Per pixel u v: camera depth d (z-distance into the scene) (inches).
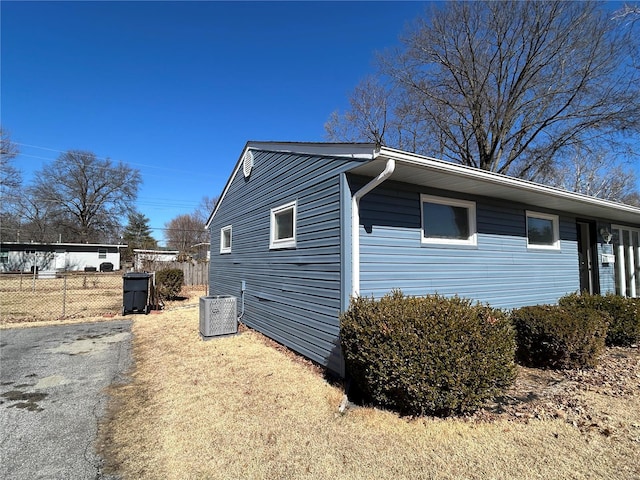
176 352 209.3
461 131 675.4
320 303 179.0
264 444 103.2
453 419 115.4
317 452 98.5
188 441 105.4
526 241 257.0
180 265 711.1
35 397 142.3
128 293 352.8
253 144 286.5
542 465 90.0
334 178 171.8
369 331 121.5
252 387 149.6
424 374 113.1
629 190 900.6
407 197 189.2
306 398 136.9
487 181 185.8
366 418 118.2
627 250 377.1
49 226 1429.6
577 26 526.3
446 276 203.5
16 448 102.8
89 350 218.7
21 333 271.9
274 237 243.1
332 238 170.6
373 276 172.2
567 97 568.4
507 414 119.1
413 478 86.3
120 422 119.1
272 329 238.8
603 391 137.3
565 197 234.2
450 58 625.9
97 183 1469.0
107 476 89.0
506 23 578.2
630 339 204.1
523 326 171.9
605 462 90.6
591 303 214.7
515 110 616.4
